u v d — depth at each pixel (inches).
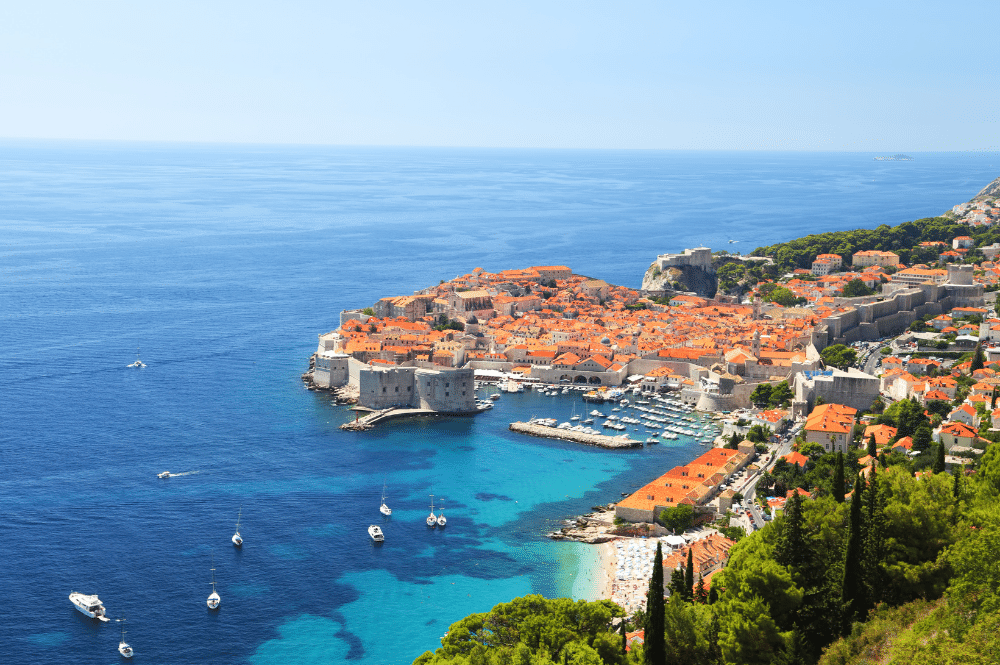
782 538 6712.6
